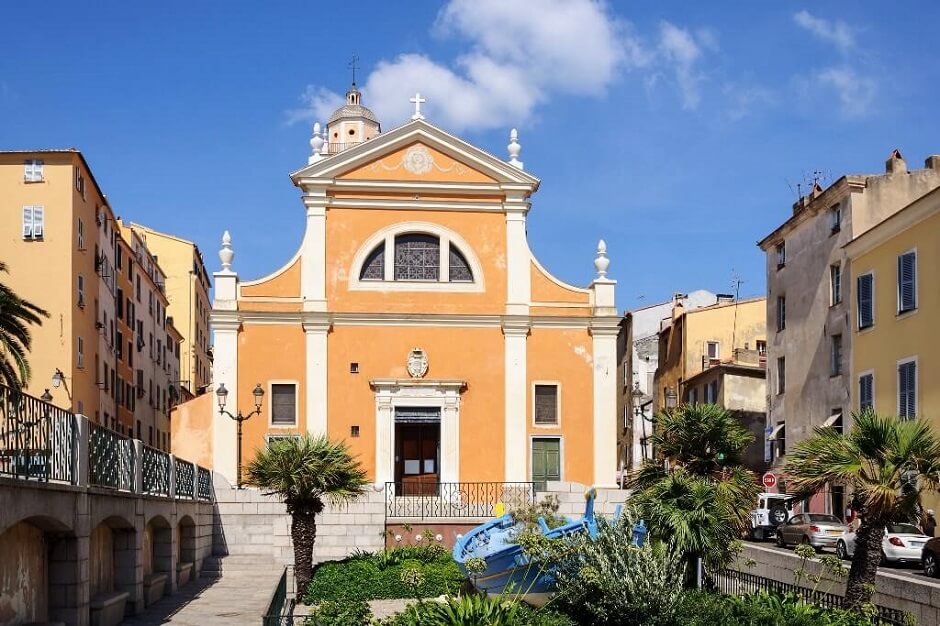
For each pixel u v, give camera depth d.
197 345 75.38
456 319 37.38
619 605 16.64
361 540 31.31
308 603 24.72
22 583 14.10
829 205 39.81
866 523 17.14
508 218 38.16
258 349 36.62
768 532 38.66
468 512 32.91
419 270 37.88
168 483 23.81
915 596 17.34
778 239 45.34
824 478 17.31
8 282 42.19
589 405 37.34
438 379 36.81
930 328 30.95
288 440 26.36
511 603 16.67
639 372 59.94
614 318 37.53
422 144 38.09
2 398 12.41
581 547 17.64
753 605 17.09
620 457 63.94
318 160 38.22
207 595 23.97
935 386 30.56
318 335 36.78
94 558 18.53
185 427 36.66
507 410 37.06
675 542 20.22
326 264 37.34
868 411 17.77
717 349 54.06
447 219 38.03
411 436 37.19
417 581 22.42
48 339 42.00
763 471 48.66
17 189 42.66
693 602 17.33
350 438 36.56
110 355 50.22
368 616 18.34
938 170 38.62
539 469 36.97
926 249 31.20
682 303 61.94
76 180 43.53
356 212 37.75
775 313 45.53
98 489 16.36
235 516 31.86
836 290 39.28
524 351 37.41
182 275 72.06
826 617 16.19
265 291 37.06
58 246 42.53
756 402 49.31
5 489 11.94
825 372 39.56
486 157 38.00
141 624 18.86
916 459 16.84
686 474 21.86
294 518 26.00
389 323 37.16
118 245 52.53
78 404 42.97
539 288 37.94
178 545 26.30
